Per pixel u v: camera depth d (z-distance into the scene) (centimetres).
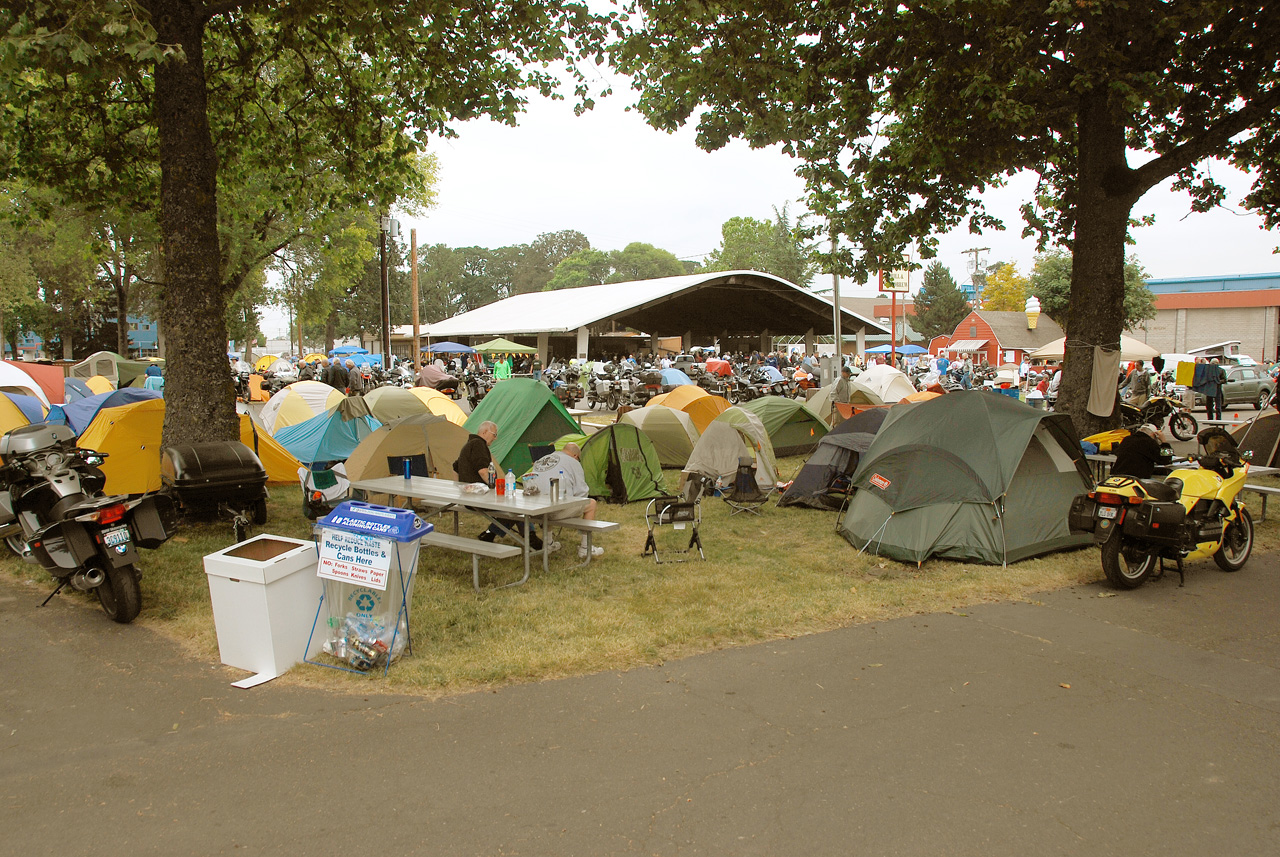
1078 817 342
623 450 1093
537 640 545
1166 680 495
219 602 496
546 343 3988
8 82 693
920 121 1141
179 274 862
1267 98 1037
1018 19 975
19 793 355
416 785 364
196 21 853
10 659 509
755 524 955
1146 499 670
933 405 848
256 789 360
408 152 1218
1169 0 1005
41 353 5912
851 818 339
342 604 509
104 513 549
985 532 763
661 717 436
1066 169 1384
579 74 1036
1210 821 340
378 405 1405
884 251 1302
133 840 321
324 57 1226
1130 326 4569
